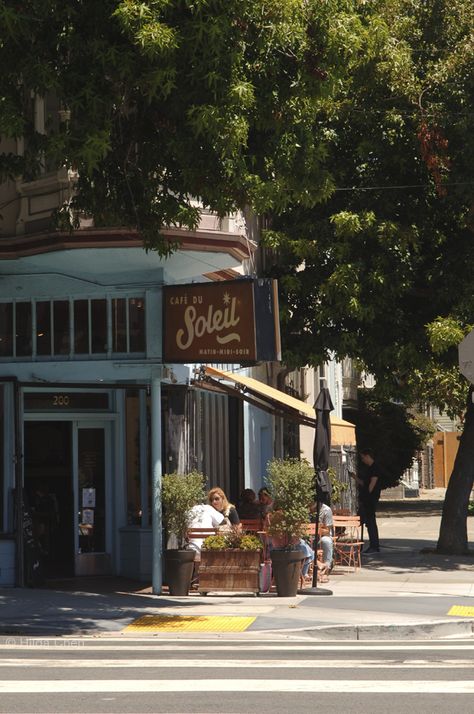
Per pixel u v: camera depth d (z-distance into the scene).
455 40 24.50
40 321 19.67
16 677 10.91
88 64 14.41
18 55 14.53
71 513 21.12
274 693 10.02
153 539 18.75
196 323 18.12
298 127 15.99
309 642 14.38
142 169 16.05
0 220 18.64
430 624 15.20
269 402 24.52
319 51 15.41
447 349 24.69
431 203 25.44
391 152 24.81
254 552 18.17
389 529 37.00
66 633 14.64
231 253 19.02
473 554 26.94
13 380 19.69
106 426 21.39
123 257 18.55
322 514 21.97
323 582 21.06
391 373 26.36
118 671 11.34
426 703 9.54
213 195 15.63
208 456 23.41
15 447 19.64
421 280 25.77
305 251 24.66
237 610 16.66
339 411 46.31
